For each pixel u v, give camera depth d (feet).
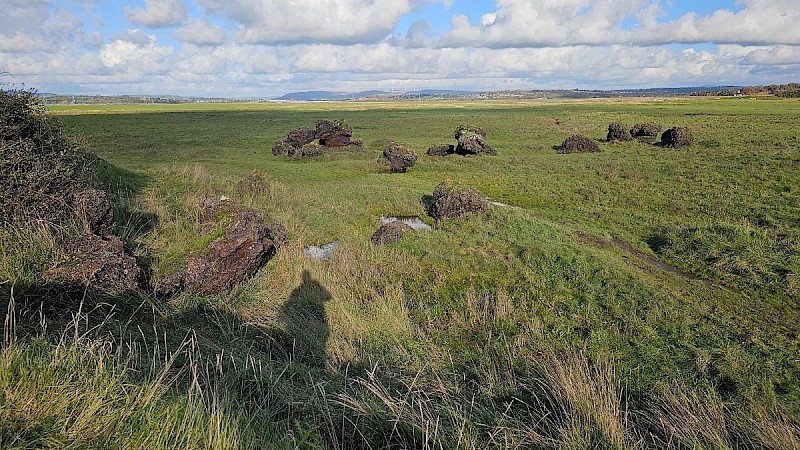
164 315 22.95
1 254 20.77
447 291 33.12
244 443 12.71
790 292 31.76
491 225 46.75
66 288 20.70
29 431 11.39
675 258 40.06
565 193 64.95
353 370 21.35
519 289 33.01
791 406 19.77
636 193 62.28
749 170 70.69
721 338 25.93
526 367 22.39
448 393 19.65
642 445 15.94
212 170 76.59
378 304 28.91
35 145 30.96
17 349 13.88
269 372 18.86
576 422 16.83
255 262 30.55
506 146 116.06
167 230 35.60
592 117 189.47
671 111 206.28
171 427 12.38
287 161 93.50
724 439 16.72
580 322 27.99
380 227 46.73
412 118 209.26
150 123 172.65
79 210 27.53
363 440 15.08
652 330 26.73
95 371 13.99
